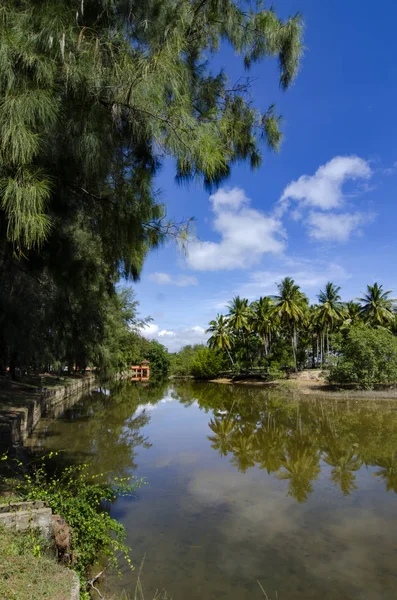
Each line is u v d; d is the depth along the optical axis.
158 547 5.77
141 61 3.15
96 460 10.70
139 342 41.34
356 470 10.38
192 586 4.74
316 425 17.17
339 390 29.83
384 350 28.50
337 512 7.36
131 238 4.19
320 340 50.31
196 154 3.36
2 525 3.17
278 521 6.91
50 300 5.84
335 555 5.68
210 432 15.67
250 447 13.09
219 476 9.69
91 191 4.10
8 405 12.82
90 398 28.20
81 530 4.04
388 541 6.17
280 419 18.86
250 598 4.55
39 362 8.91
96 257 5.00
